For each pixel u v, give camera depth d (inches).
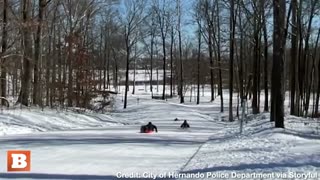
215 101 2923.2
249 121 1421.0
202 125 1475.1
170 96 3198.8
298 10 1514.5
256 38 1710.1
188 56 3659.0
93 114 1644.9
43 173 451.5
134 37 2522.1
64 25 2176.4
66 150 644.7
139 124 1562.5
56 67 1988.2
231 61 1779.0
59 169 478.9
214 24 2201.0
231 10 1734.7
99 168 489.4
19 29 1439.5
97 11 2298.2
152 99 2910.9
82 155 593.3
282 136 751.7
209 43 2369.6
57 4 1852.9
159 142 790.5
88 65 1843.0
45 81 1771.7
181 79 2847.0
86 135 933.8
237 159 523.2
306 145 627.5
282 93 903.7
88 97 1847.9
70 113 1480.1
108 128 1255.5
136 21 2571.4
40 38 1507.1
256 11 1640.0
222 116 2096.5
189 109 2331.4
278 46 896.9
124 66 4047.7
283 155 532.1
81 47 1803.6
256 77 1760.6
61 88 1752.0
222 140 817.5
